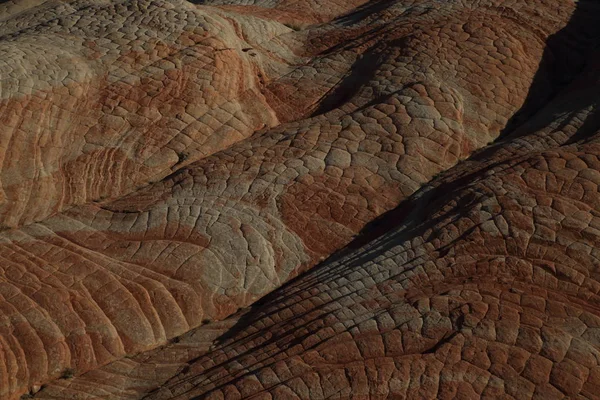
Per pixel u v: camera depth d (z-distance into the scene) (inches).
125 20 762.2
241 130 714.2
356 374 439.8
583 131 641.6
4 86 659.4
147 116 690.8
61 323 493.0
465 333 450.6
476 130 695.1
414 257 521.7
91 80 700.7
